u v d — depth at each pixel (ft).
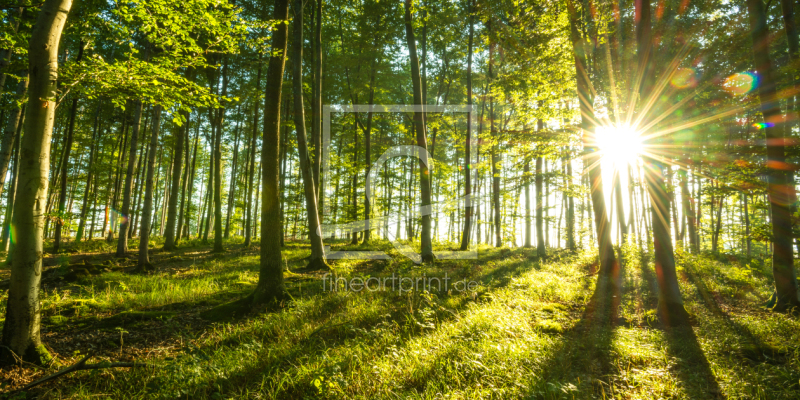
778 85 27.81
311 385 13.92
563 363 16.03
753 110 33.73
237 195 115.55
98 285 33.22
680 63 37.63
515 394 13.05
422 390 13.94
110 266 42.50
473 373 14.73
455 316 22.74
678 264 41.57
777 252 26.14
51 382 14.75
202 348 18.81
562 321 23.52
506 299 27.84
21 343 15.58
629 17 37.04
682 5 36.88
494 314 22.71
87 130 79.30
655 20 37.63
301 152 45.21
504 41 41.88
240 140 105.40
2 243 58.49
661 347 17.89
